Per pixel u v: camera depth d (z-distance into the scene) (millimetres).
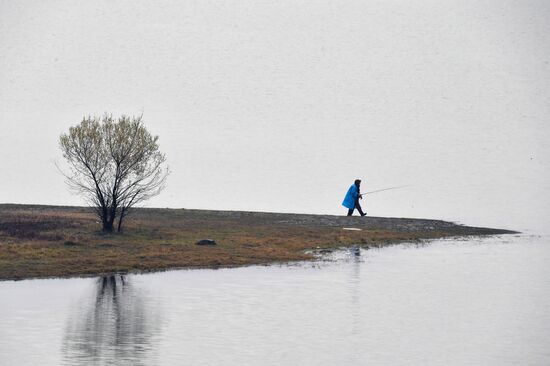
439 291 76312
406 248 109062
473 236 128500
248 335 57375
